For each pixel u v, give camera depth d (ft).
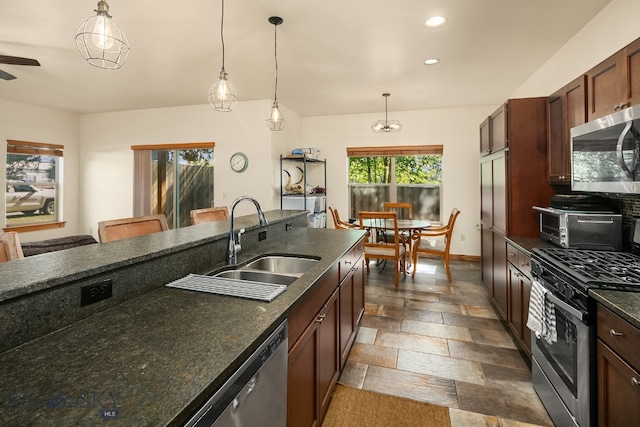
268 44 9.76
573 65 9.39
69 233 18.49
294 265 6.63
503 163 8.77
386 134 18.60
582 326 4.55
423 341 8.68
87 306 3.46
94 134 18.78
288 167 18.01
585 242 6.54
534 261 6.31
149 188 18.12
